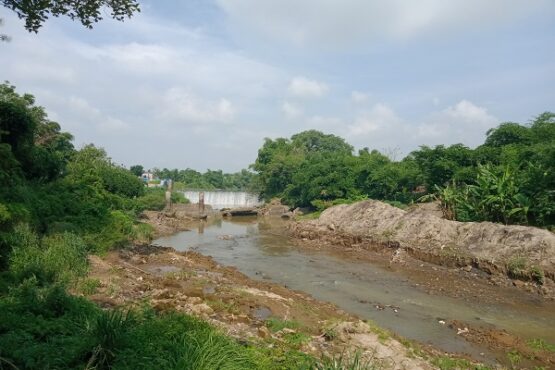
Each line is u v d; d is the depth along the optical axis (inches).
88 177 1393.9
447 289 811.4
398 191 1950.1
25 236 572.1
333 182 2196.1
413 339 536.4
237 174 5388.8
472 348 515.5
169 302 496.1
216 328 355.3
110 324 282.0
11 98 1235.2
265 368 291.6
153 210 2160.4
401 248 1139.3
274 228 1905.8
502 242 958.4
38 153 1030.4
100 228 895.7
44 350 258.7
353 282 853.8
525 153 1278.3
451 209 1294.3
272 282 837.8
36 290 408.2
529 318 652.1
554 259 841.5
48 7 498.0
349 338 448.5
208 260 1002.7
